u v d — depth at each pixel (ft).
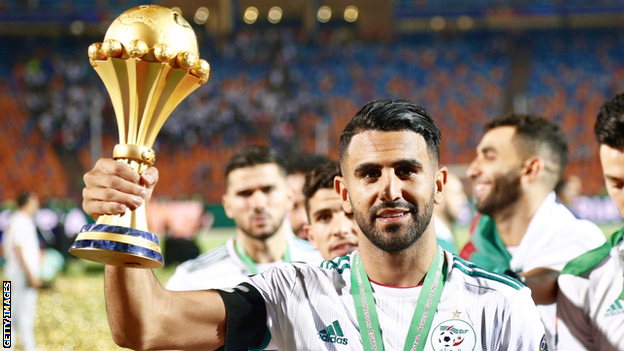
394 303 5.56
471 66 80.89
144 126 4.87
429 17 82.12
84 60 80.23
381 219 5.23
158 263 4.71
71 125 72.49
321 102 77.05
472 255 10.40
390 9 81.92
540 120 10.18
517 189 9.96
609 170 7.13
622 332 7.59
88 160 70.90
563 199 20.70
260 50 82.12
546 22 82.53
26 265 22.18
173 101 4.99
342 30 86.58
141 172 4.80
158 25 4.80
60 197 68.23
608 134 7.01
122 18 4.86
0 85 76.07
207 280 11.69
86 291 34.01
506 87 78.23
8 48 81.15
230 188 11.55
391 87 78.79
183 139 72.28
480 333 5.48
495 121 10.41
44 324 26.43
